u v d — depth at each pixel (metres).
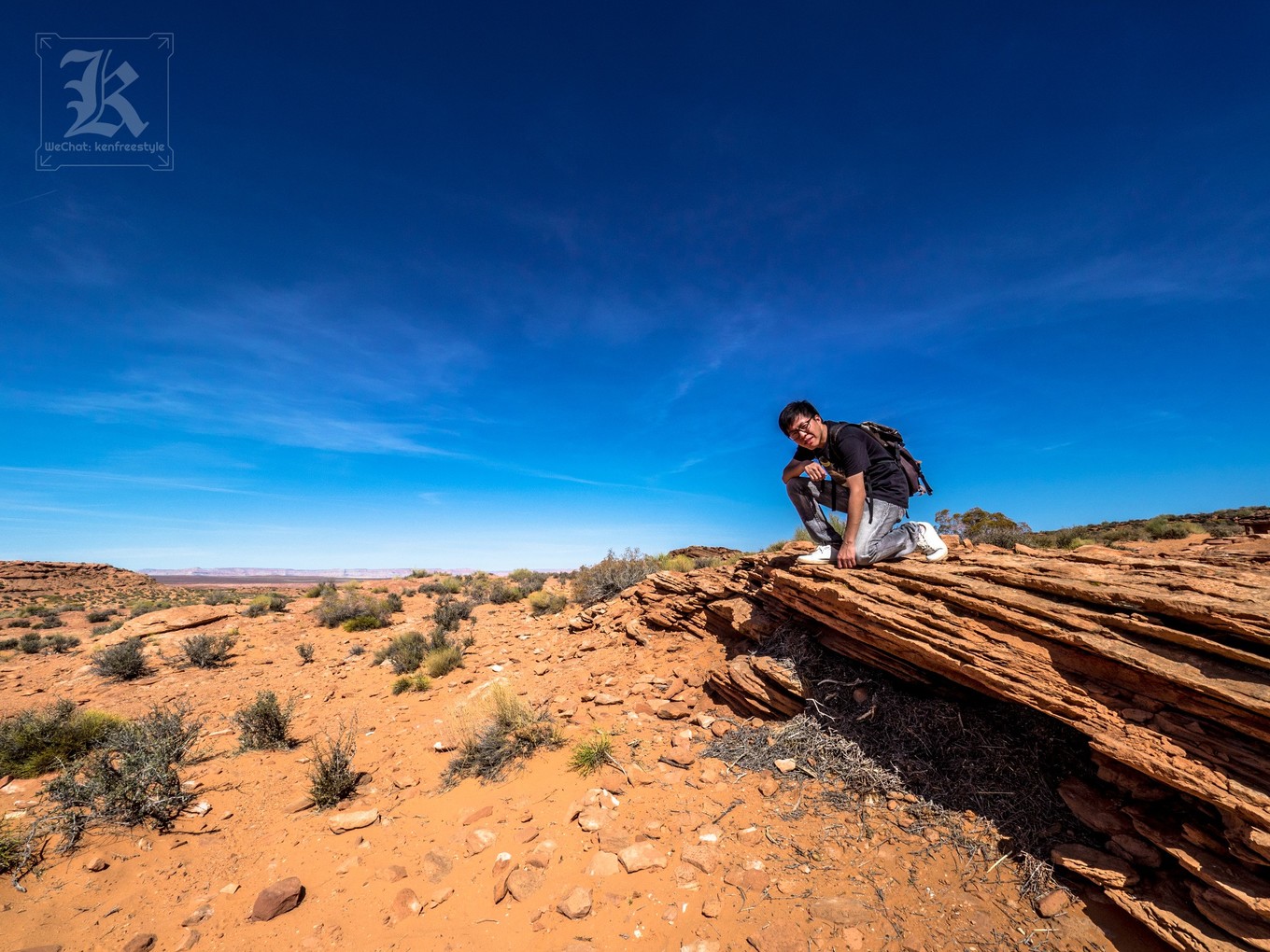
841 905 3.43
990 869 3.54
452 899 3.97
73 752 7.36
